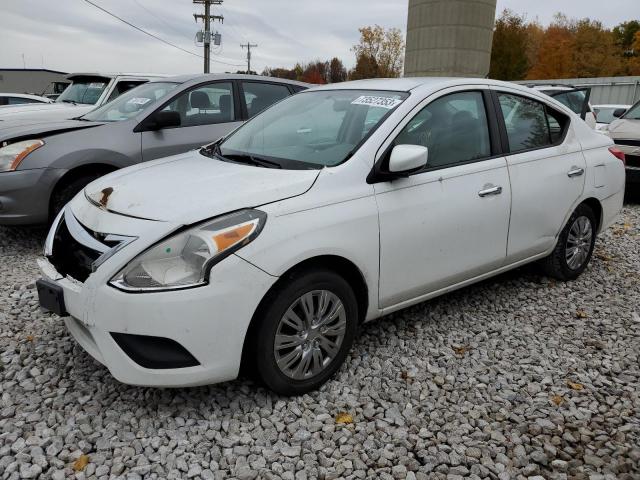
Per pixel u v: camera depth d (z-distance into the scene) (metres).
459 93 3.80
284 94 6.99
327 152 3.31
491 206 3.76
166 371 2.59
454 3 16.94
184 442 2.62
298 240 2.78
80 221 2.93
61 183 5.32
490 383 3.20
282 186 2.90
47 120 6.63
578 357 3.52
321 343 3.02
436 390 3.10
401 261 3.30
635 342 3.73
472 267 3.76
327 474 2.45
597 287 4.67
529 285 4.66
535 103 4.34
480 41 17.41
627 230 6.66
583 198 4.53
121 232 2.66
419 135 3.46
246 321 2.67
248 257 2.63
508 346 3.64
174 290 2.52
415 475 2.47
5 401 2.88
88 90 8.97
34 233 5.99
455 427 2.80
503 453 2.62
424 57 17.86
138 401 2.91
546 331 3.86
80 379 3.10
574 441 2.71
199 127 6.15
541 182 4.12
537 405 2.99
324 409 2.90
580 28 49.53
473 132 3.81
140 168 3.50
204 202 2.73
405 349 3.54
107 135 5.54
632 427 2.81
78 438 2.63
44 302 2.87
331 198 2.98
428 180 3.42
